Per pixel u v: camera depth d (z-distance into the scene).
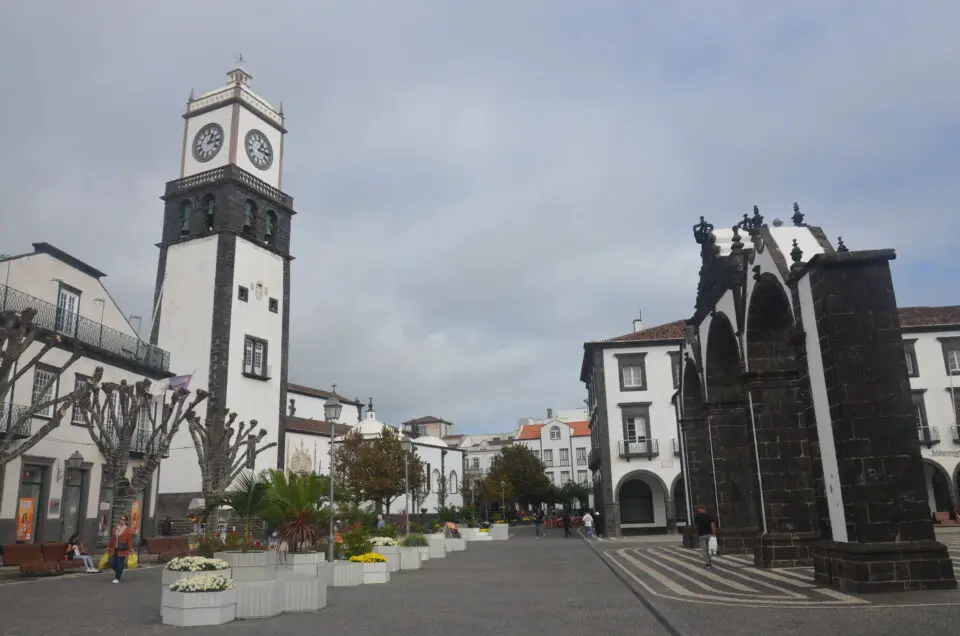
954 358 41.28
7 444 18.42
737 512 22.64
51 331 27.14
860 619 9.42
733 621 9.59
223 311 41.09
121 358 32.09
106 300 32.44
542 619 10.41
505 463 72.44
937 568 12.07
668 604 11.55
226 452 30.28
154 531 33.44
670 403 43.09
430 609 11.78
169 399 37.44
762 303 18.14
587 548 30.22
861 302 13.22
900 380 12.85
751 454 18.47
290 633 9.52
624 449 42.75
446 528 35.03
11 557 19.25
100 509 29.77
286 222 47.16
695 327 25.75
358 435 53.84
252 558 13.65
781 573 15.92
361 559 16.84
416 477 52.06
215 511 27.92
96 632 9.78
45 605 12.88
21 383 25.80
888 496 12.45
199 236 42.88
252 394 42.25
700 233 23.94
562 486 88.19
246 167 44.91
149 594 14.77
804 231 17.41
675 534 41.44
